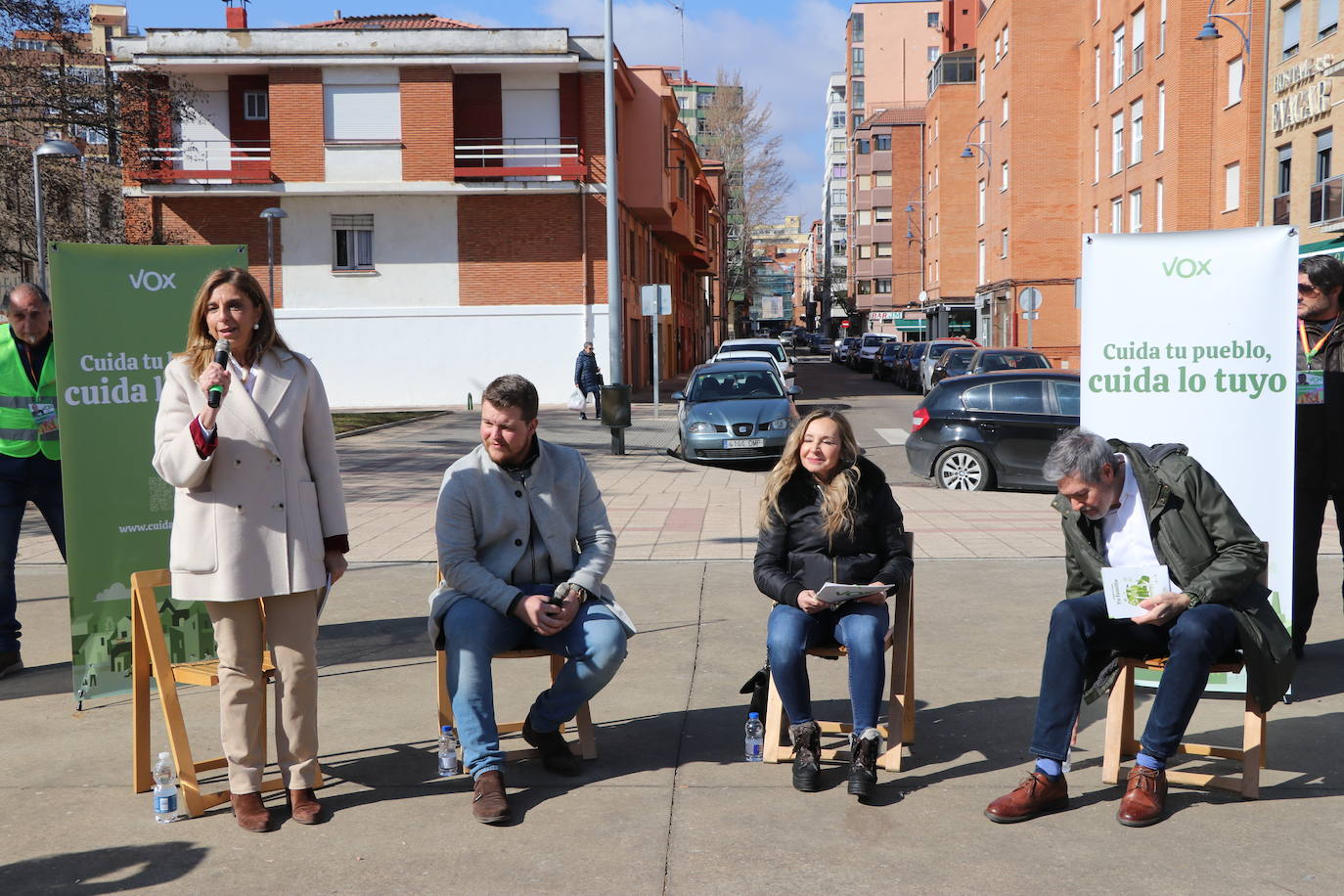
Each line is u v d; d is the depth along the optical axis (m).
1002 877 3.69
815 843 3.97
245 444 4.12
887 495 4.89
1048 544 9.58
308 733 4.31
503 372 31.81
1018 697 5.56
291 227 31.28
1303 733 5.06
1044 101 46.34
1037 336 46.69
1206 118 34.28
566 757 4.71
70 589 5.29
